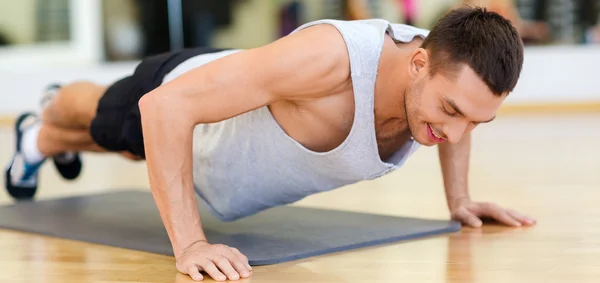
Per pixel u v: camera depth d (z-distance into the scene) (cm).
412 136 173
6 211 250
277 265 172
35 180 278
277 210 243
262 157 186
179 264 165
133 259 183
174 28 685
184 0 681
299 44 161
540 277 157
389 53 168
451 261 172
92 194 285
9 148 526
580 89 655
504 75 151
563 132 506
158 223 225
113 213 243
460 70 151
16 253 193
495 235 199
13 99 716
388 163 182
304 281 157
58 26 702
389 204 257
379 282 155
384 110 170
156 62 210
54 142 256
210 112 166
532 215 227
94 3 694
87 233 212
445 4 639
